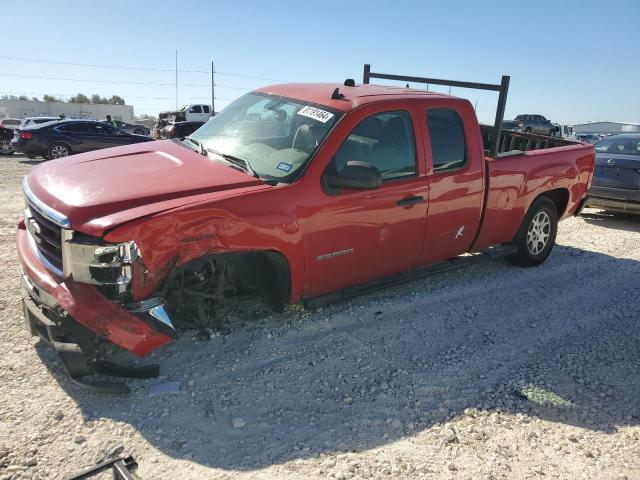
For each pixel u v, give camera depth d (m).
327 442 3.06
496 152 5.56
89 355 3.40
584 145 6.72
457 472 2.89
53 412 3.13
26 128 17.19
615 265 6.72
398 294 5.29
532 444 3.18
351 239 4.18
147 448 2.90
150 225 3.18
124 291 3.16
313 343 4.18
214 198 3.47
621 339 4.63
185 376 3.59
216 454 2.90
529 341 4.50
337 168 4.05
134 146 4.54
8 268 5.28
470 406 3.52
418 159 4.58
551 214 6.28
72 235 3.15
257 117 4.66
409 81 6.37
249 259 3.95
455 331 4.59
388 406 3.45
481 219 5.30
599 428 3.37
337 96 4.44
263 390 3.52
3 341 3.86
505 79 5.38
